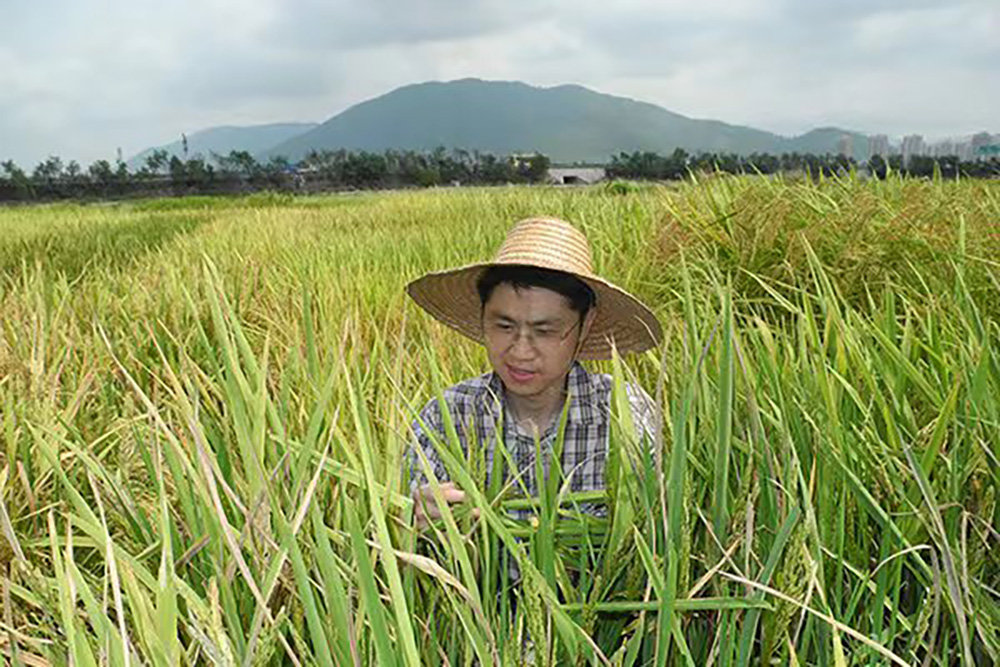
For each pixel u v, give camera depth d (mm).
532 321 2098
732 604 1401
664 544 1572
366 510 1806
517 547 1478
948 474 1886
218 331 1728
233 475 1769
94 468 1802
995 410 1975
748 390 1648
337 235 12227
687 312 1896
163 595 1224
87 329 4711
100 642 1189
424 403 2689
